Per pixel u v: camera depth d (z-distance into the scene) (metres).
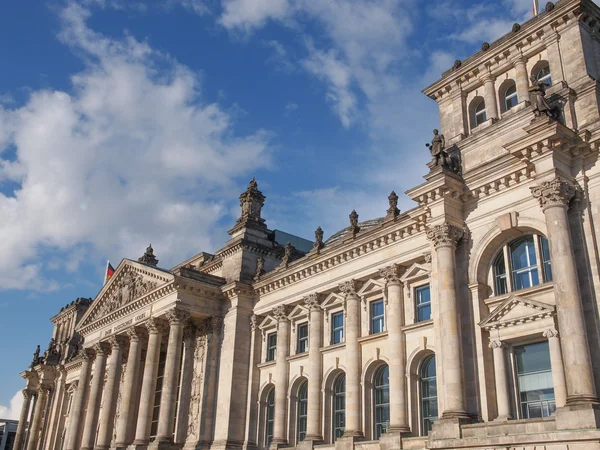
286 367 69.81
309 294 68.88
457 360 46.12
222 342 76.81
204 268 87.06
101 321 91.06
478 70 56.53
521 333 45.16
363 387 60.12
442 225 49.97
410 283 59.09
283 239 96.75
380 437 55.22
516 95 54.16
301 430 67.56
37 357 127.75
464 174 51.16
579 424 36.94
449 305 47.69
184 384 78.38
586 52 49.12
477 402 45.75
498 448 40.66
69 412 114.12
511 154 45.84
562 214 42.28
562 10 50.38
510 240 49.03
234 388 72.69
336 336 66.31
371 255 63.06
